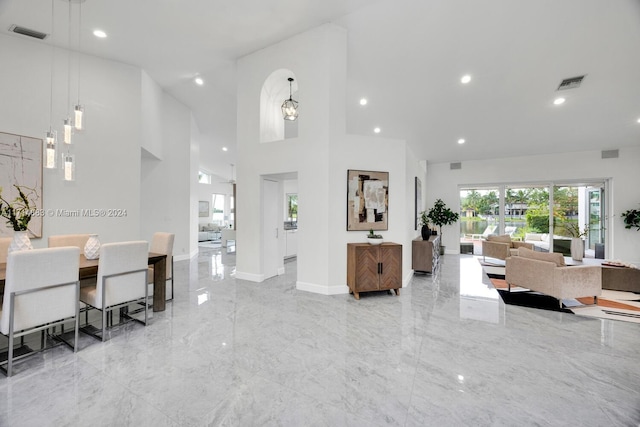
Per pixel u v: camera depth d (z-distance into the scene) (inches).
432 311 138.8
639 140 266.7
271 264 205.6
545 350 99.8
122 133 187.6
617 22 142.1
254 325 119.4
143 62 190.9
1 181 143.8
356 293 156.3
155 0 131.6
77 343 95.7
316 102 163.8
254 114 187.2
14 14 136.4
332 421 65.7
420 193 291.4
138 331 112.7
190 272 222.5
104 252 103.3
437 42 163.8
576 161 298.7
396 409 69.7
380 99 228.7
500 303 152.1
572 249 297.1
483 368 88.0
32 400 71.2
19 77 150.8
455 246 354.3
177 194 275.4
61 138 162.6
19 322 82.8
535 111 231.8
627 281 173.3
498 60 177.0
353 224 167.5
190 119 287.1
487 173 339.3
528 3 133.5
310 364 89.5
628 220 274.5
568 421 66.0
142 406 69.7
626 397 74.5
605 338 110.0
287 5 139.3
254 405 70.6
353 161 167.6
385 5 139.4
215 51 181.0
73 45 165.0
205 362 90.0
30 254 84.1
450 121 257.9
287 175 190.9
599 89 199.2
